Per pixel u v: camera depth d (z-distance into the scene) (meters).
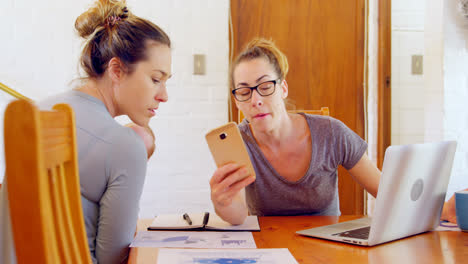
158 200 2.54
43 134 0.55
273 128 1.37
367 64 2.73
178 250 0.92
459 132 2.44
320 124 1.47
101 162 0.92
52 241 0.55
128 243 0.98
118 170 0.94
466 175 2.46
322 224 1.20
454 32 2.41
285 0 2.64
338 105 2.71
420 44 2.78
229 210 1.14
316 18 2.68
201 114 2.58
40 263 0.48
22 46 2.36
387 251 0.92
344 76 2.71
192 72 2.57
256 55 1.36
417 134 2.81
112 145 0.93
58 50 2.39
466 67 2.45
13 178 0.47
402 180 0.96
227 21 2.59
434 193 1.07
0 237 0.63
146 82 1.04
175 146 2.56
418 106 2.80
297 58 2.67
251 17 2.62
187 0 2.55
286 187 1.45
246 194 1.55
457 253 0.91
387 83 2.73
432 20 2.44
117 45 1.01
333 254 0.90
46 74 2.38
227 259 0.85
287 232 1.10
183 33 2.55
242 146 1.09
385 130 2.74
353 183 2.72
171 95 2.55
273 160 1.46
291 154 1.46
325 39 2.69
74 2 2.40
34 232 0.48
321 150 1.44
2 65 2.33
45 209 0.49
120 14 1.04
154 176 2.53
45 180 0.55
